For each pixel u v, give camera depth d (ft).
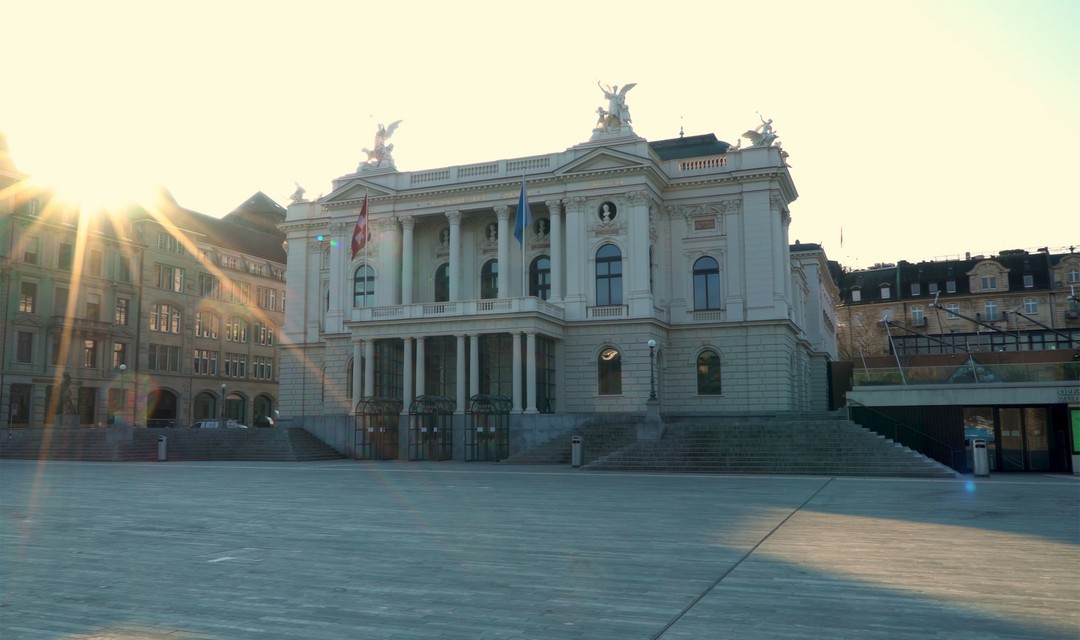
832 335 291.17
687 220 183.83
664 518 62.69
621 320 171.63
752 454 122.83
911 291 372.58
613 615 31.99
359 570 41.45
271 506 72.33
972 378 127.13
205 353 298.56
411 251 191.93
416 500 77.77
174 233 288.71
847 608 33.06
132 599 34.99
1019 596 35.17
